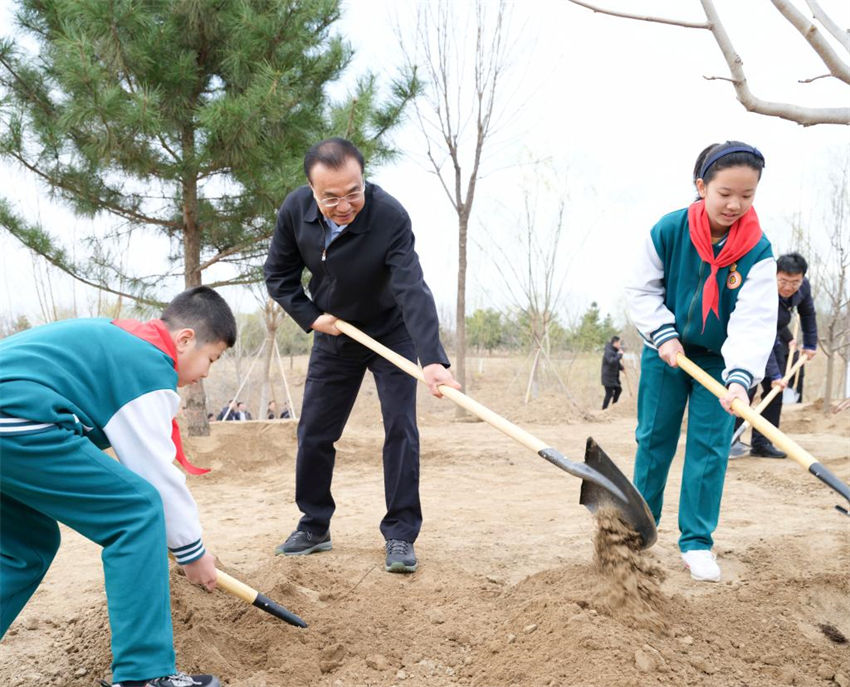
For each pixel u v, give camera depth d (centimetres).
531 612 296
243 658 282
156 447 237
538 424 1213
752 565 402
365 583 363
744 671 278
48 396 223
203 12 754
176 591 310
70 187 802
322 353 399
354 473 735
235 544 451
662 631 294
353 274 373
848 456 730
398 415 391
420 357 354
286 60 783
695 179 370
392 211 368
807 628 322
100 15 691
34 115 786
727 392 335
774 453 763
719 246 360
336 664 281
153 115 698
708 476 378
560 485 659
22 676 276
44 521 252
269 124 775
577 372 2398
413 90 888
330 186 337
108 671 274
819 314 1323
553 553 422
